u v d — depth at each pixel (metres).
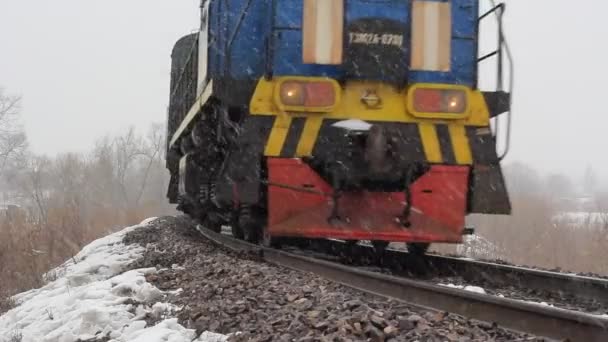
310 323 4.05
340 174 7.26
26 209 28.94
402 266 8.54
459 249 18.84
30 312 6.97
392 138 7.43
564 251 20.77
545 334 3.68
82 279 8.57
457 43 8.02
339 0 7.69
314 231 7.32
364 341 3.65
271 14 7.53
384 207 7.43
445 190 7.45
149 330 4.61
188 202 14.63
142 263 8.88
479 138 7.62
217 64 8.46
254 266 6.61
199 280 6.22
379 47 7.50
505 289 6.57
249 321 4.38
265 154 7.35
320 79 7.45
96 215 29.80
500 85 7.71
